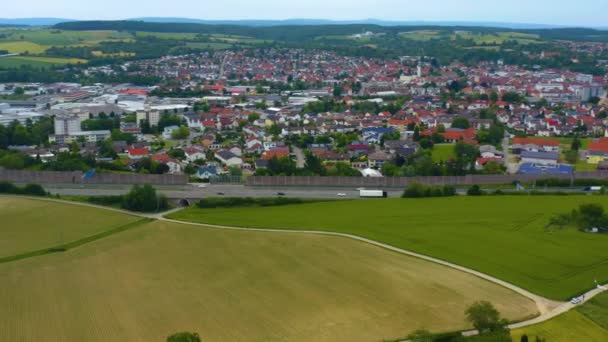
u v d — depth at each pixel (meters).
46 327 142.25
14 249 199.12
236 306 153.25
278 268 179.38
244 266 181.38
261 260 186.38
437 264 181.25
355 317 146.00
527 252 191.12
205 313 149.25
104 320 145.75
